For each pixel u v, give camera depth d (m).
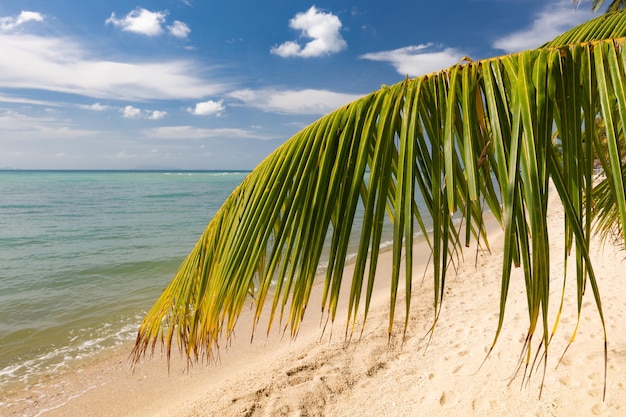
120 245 20.22
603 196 2.19
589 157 0.91
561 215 17.72
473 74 0.95
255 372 5.88
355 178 0.92
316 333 7.43
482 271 9.98
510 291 7.94
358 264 0.87
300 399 4.91
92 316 9.60
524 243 0.78
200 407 5.11
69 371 6.77
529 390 4.21
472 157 0.84
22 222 28.98
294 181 1.03
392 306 0.82
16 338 8.23
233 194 1.29
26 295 11.61
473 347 5.48
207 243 1.35
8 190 63.75
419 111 0.97
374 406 4.65
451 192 0.83
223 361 6.68
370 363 5.58
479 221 1.02
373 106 0.98
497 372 4.70
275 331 7.79
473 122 0.94
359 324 7.25
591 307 6.00
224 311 1.04
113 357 7.27
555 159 0.84
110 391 6.05
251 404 4.92
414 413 4.39
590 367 4.34
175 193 59.91
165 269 15.01
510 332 5.65
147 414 5.43
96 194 57.00
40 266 15.49
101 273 14.44
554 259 9.91
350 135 0.99
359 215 24.33
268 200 1.05
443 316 7.06
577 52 0.92
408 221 0.83
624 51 0.90
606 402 3.75
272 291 9.84
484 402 4.24
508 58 0.93
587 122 0.90
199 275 1.34
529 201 0.78
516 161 0.79
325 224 0.94
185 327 1.34
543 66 0.88
